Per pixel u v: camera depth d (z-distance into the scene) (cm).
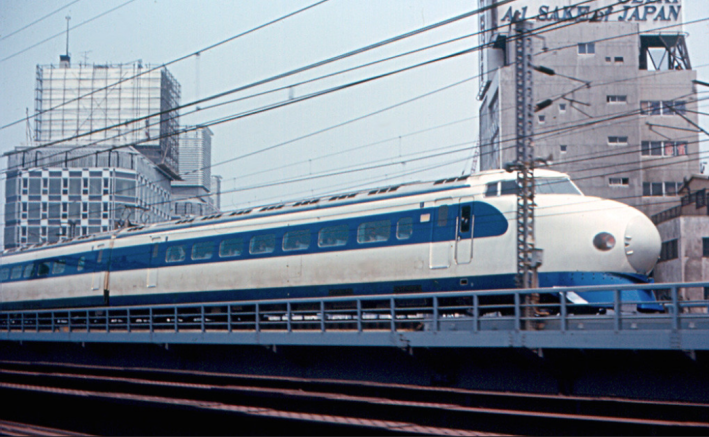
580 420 1323
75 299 3112
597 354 1477
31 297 3369
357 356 1938
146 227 2973
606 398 1522
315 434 1398
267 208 2569
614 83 5553
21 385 2480
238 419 1480
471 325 1634
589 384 1546
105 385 2230
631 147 5506
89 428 1738
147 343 2434
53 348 2914
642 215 1911
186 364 2392
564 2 6038
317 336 1898
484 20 6450
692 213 4419
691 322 1298
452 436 1318
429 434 1312
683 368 1404
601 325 1426
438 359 1759
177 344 2347
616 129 5525
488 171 2052
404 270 2080
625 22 5634
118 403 1703
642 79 5734
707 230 4141
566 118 5556
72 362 2825
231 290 2528
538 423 1366
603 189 5475
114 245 3020
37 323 2852
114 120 9762
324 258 2266
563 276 1878
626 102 5547
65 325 2741
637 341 1356
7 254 3650
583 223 1881
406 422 1527
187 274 2680
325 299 1892
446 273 1997
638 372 1470
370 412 1580
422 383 1800
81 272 3109
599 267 1855
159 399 1941
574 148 5534
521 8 6112
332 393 1938
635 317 1381
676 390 1413
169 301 2742
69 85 9844
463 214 1998
